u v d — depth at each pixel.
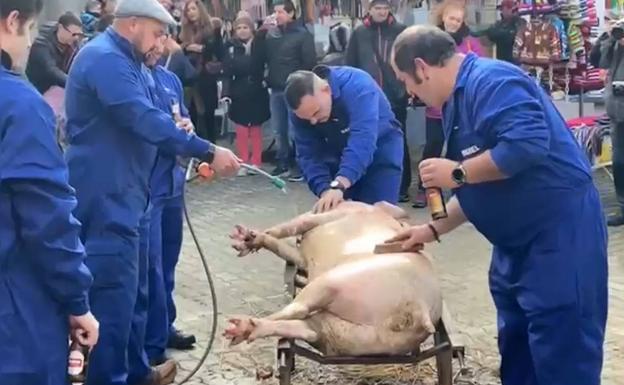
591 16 8.86
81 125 3.61
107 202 3.62
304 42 9.26
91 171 3.60
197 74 9.95
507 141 2.85
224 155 3.76
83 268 2.36
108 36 3.64
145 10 3.58
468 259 6.30
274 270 6.18
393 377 4.07
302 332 3.19
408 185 8.19
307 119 4.43
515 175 2.99
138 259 3.78
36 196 2.25
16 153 2.24
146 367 4.10
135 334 3.99
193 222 7.67
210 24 10.13
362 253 3.81
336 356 3.29
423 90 3.09
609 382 4.13
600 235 3.09
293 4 9.65
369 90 4.54
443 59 3.03
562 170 3.02
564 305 3.03
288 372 3.31
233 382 4.21
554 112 3.07
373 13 8.19
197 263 6.40
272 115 9.52
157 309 4.35
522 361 3.38
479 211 3.11
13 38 2.35
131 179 3.66
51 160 2.29
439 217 3.22
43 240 2.27
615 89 7.14
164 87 4.25
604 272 3.10
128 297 3.71
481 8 9.38
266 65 9.55
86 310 2.42
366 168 4.55
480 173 2.91
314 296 3.22
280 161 9.56
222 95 10.69
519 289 3.13
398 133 4.92
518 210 3.03
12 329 2.29
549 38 8.70
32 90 2.33
